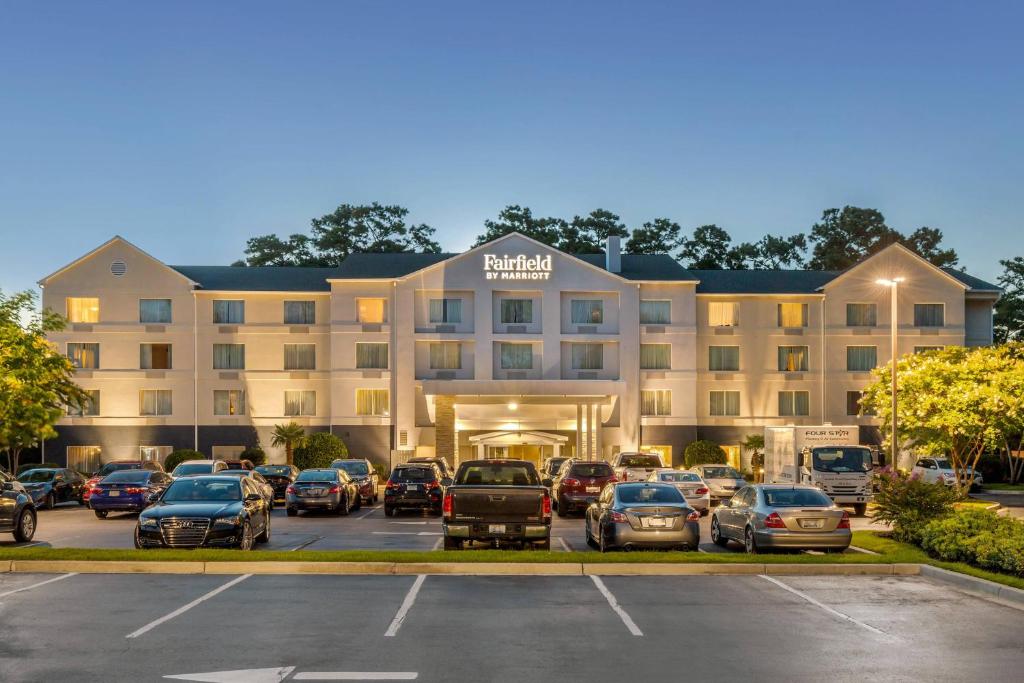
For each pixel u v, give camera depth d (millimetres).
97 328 57562
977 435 36188
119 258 58000
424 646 11211
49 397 25547
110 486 31516
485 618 12953
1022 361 36844
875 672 10109
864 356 59844
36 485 36188
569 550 22219
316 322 58906
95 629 12109
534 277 57250
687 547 20016
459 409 57062
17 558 17344
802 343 59844
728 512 22406
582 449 55500
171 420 57719
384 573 17031
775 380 59688
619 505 20172
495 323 57219
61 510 36562
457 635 11844
